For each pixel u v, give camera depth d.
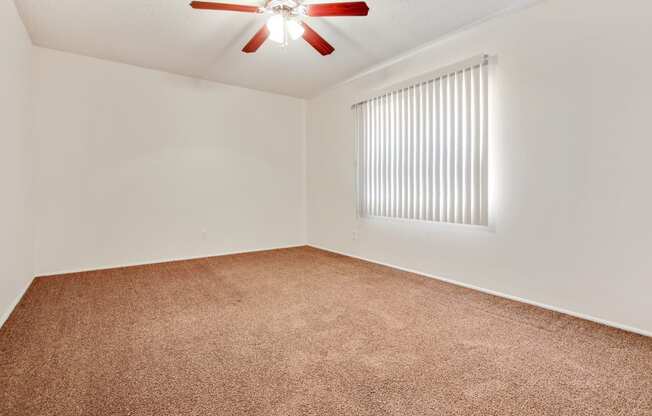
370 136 4.20
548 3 2.46
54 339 2.01
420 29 3.02
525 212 2.63
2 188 2.37
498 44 2.78
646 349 1.88
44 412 1.34
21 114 2.96
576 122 2.33
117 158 3.95
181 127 4.39
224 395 1.46
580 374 1.62
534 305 2.60
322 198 5.21
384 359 1.78
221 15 2.83
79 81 3.69
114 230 3.94
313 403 1.41
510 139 2.71
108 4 2.66
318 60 3.81
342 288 3.10
